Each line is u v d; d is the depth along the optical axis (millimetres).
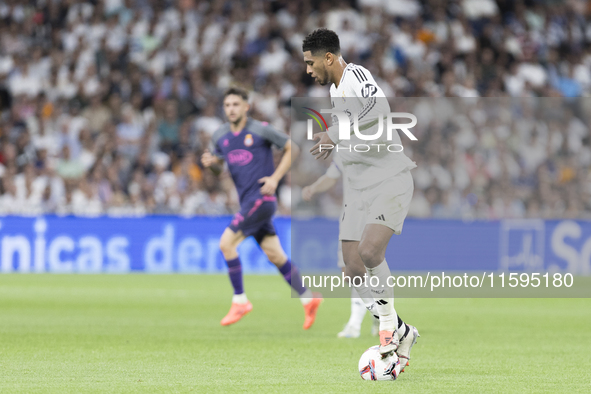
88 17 68562
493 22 73125
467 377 16062
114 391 14000
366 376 15562
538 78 71062
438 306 34812
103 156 57438
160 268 51938
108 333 23531
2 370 16406
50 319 27359
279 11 70688
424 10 72562
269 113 63656
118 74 64062
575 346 21703
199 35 67562
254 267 52906
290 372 16547
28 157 57812
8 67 65688
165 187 55344
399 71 67125
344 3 71062
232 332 24516
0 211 52812
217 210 54094
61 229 51469
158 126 60156
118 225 51781
